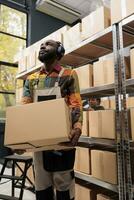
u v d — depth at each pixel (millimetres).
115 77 1697
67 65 2783
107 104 2389
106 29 1828
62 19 5785
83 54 2406
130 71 1739
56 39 2439
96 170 1795
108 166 1692
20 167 2586
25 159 2121
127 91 2168
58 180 1335
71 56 2461
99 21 1905
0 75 4734
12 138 1143
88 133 1911
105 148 1929
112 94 2318
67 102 1351
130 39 2035
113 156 1667
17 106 1184
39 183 1369
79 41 2109
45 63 1426
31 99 1447
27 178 2416
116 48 1719
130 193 1528
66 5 5215
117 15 1753
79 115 1294
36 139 1101
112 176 1651
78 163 1987
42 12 5492
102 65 1906
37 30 5352
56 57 1432
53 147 1242
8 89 4789
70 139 1156
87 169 1887
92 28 1973
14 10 5121
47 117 1111
